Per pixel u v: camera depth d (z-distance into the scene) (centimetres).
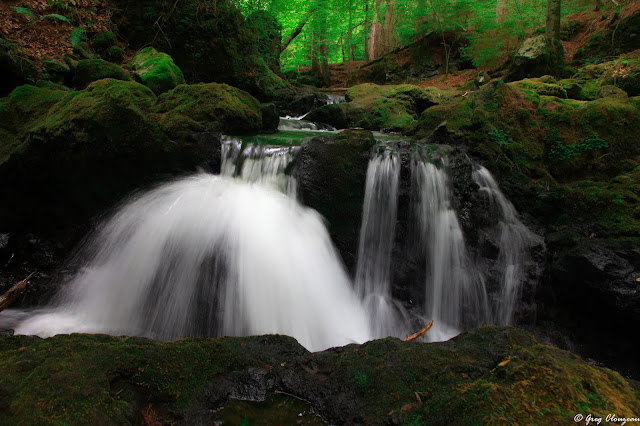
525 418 192
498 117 697
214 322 435
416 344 289
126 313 466
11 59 673
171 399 240
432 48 1717
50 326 440
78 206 556
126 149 529
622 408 198
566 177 675
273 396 262
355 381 262
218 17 1084
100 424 198
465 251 567
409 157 581
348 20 2017
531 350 252
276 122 782
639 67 907
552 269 541
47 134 516
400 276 563
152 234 496
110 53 913
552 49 1143
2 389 207
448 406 214
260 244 473
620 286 477
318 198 543
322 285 504
